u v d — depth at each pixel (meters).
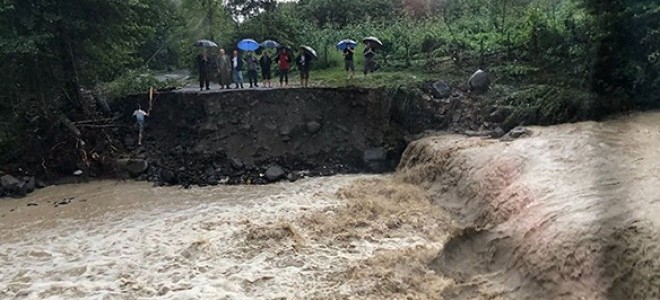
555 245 8.20
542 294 8.04
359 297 9.17
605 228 7.86
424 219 13.20
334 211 14.02
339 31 30.14
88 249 12.17
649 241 7.22
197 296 9.35
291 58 25.00
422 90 20.56
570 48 18.05
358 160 19.70
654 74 15.55
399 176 17.77
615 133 13.70
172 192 17.47
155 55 33.56
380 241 11.99
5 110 20.20
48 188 18.22
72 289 9.85
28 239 13.08
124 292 9.68
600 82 16.16
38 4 19.58
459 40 23.69
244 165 19.25
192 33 32.22
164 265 10.97
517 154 13.24
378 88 20.20
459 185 14.05
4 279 10.51
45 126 19.89
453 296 8.92
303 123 20.00
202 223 13.59
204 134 19.97
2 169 18.41
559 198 9.80
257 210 14.66
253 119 20.02
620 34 15.70
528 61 20.83
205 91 20.80
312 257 11.10
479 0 31.02
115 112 21.84
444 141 17.19
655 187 9.23
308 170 19.38
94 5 20.50
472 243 10.05
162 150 20.20
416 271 9.99
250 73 22.08
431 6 34.50
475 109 19.58
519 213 10.13
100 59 21.98
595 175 10.58
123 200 16.58
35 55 19.02
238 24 31.59
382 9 35.19
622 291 7.18
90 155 19.59
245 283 9.92
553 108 16.97
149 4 22.73
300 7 36.78
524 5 25.64
